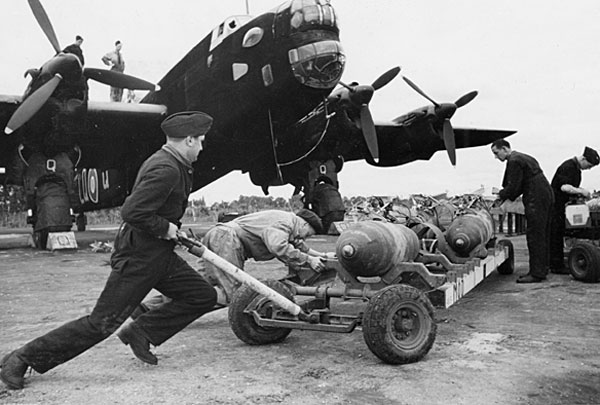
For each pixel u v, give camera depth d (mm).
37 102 10039
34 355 3666
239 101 13828
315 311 4438
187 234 4004
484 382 3713
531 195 8023
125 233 3791
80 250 15312
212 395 3537
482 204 7902
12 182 17766
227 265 4035
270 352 4578
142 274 3766
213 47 14102
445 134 15812
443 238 6504
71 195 15305
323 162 17469
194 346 4805
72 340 3682
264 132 14812
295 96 13320
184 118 3902
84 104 13375
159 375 3975
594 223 8969
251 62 13258
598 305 6430
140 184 3693
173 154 3902
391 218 5988
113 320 3729
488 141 22750
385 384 3695
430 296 4844
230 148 15633
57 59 12648
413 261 5293
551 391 3537
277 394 3541
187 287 4105
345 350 4594
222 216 6496
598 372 3922
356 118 14773
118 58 17984
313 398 3461
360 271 4699
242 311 4695
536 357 4305
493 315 5949
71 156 15875
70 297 7609
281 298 4227
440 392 3529
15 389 3662
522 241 15602
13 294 7891
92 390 3656
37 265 11547
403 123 16703
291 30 12539
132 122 15812
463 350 4531
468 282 5969
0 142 15352
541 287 7695
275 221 5262
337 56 12539
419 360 4195
